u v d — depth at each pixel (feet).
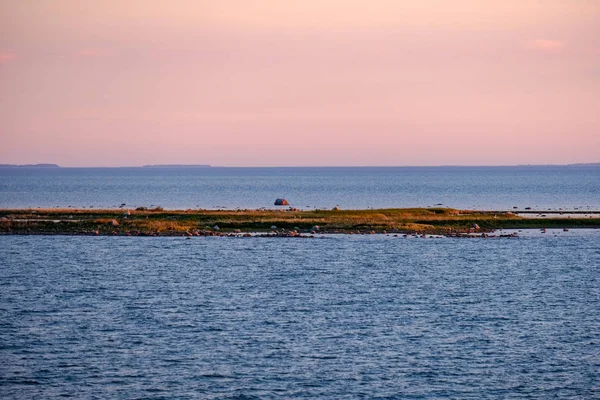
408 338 585.63
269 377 493.36
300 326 621.31
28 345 562.25
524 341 578.66
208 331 604.08
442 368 513.45
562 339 585.22
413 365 519.60
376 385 480.23
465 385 481.87
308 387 475.72
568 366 519.60
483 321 641.81
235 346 561.02
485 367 516.32
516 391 472.44
